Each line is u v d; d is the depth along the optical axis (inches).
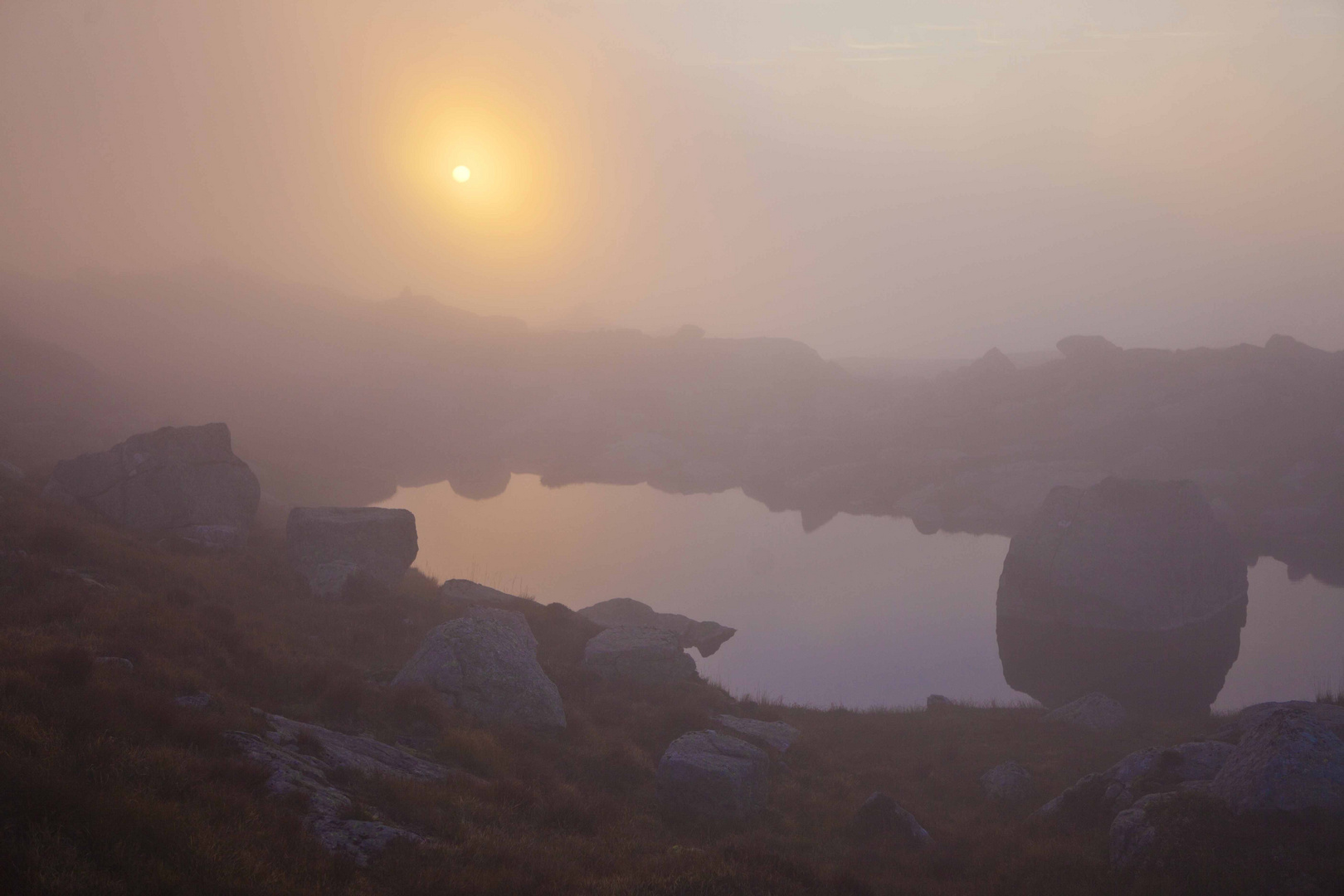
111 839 303.3
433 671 778.8
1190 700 1600.6
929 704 1397.6
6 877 261.0
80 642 560.7
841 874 494.9
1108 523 2132.1
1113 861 558.6
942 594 2349.9
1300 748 546.6
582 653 1166.3
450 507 3161.9
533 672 820.0
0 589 664.4
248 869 321.7
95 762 365.4
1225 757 682.2
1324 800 517.0
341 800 445.4
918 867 631.8
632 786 721.6
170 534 1154.0
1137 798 665.0
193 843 323.3
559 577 2314.2
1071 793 719.7
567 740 786.8
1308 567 2667.3
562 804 571.8
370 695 691.4
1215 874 487.5
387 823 440.5
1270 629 2057.1
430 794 501.0
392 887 360.2
